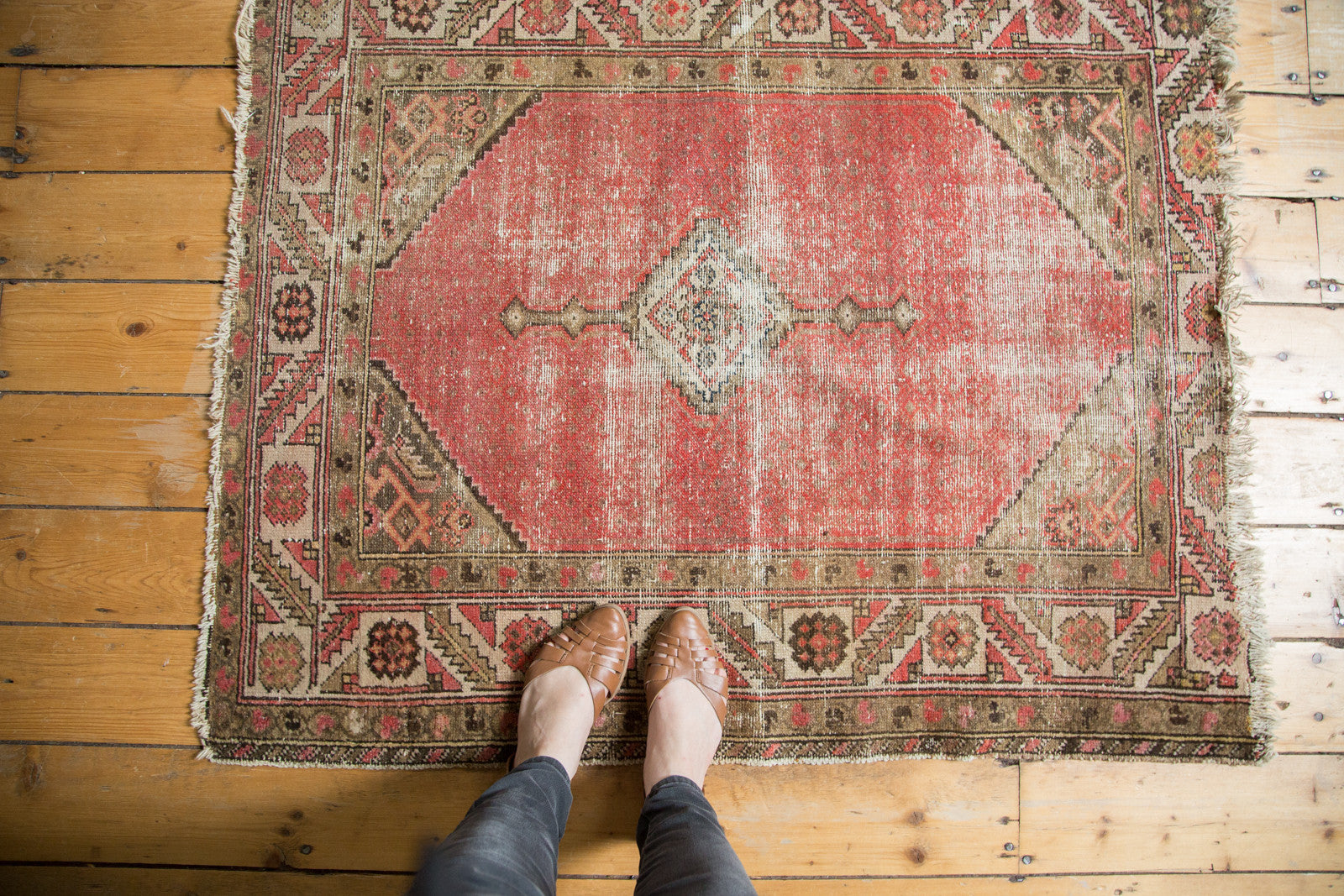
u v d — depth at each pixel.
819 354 1.15
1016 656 1.12
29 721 1.10
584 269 1.16
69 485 1.13
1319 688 1.13
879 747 1.11
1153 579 1.13
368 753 1.09
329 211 1.16
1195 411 1.15
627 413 1.14
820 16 1.18
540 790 0.92
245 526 1.12
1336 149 1.18
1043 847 1.11
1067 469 1.14
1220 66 1.17
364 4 1.17
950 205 1.17
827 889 1.10
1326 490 1.15
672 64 1.18
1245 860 1.11
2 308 1.15
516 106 1.17
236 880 1.08
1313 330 1.16
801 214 1.17
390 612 1.11
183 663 1.11
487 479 1.13
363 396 1.14
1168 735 1.11
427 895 0.73
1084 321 1.16
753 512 1.13
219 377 1.13
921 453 1.14
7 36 1.18
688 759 1.02
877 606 1.12
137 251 1.16
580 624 1.10
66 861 1.08
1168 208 1.17
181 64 1.18
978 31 1.18
